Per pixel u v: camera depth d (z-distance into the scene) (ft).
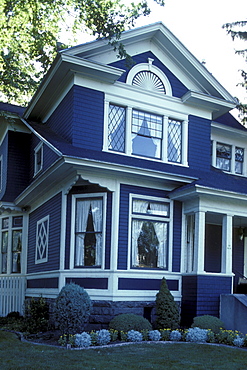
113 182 38.68
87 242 38.91
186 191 39.34
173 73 47.42
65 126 43.47
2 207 54.13
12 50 54.95
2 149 59.21
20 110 59.77
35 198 49.90
